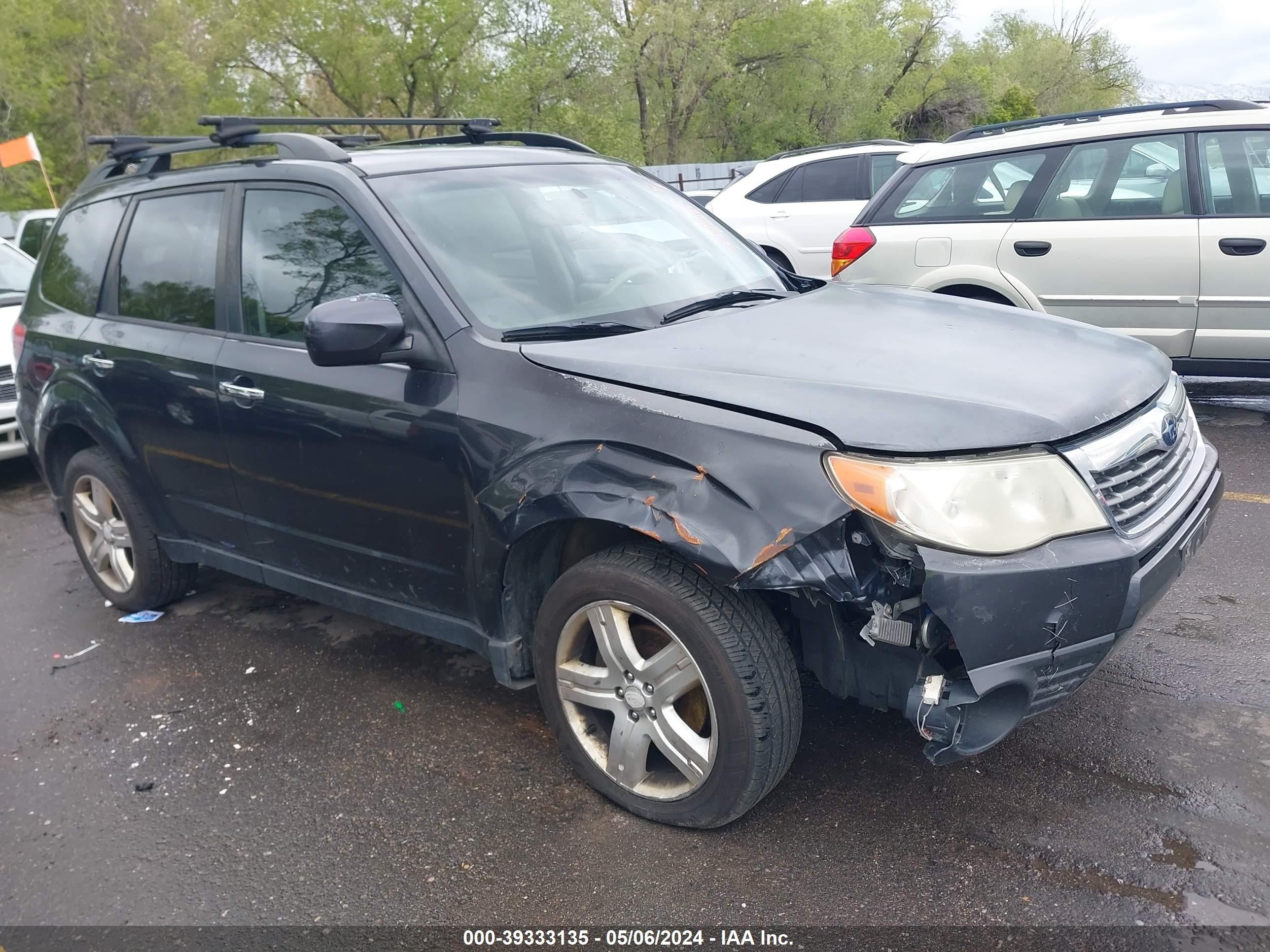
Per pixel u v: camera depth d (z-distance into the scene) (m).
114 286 4.26
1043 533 2.37
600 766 2.96
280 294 3.54
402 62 33.38
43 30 31.12
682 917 2.54
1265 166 5.67
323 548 3.56
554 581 3.14
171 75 32.44
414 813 3.03
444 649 4.08
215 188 3.83
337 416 3.26
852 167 9.02
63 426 4.50
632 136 34.91
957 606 2.29
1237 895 2.47
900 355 2.79
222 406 3.65
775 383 2.60
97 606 4.78
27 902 2.78
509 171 3.69
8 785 3.35
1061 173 6.09
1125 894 2.50
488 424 2.88
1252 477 5.36
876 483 2.33
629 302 3.33
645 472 2.57
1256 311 5.66
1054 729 3.20
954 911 2.49
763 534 2.39
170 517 4.21
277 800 3.15
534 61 32.84
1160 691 3.37
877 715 3.35
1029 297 6.17
